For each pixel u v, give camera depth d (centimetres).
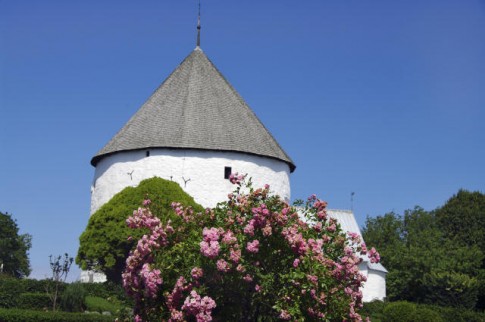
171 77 4084
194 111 3800
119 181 3688
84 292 3061
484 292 5656
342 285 1295
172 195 3159
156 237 1296
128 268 1319
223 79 4144
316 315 1229
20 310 2338
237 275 1223
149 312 1273
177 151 3603
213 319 1272
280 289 1233
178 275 1262
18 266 7188
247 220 1278
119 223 3064
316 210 1377
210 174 3591
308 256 1220
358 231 5475
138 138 3694
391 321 3525
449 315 3906
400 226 8200
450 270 5741
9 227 7125
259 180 3700
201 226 1348
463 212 6819
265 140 3853
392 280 6238
